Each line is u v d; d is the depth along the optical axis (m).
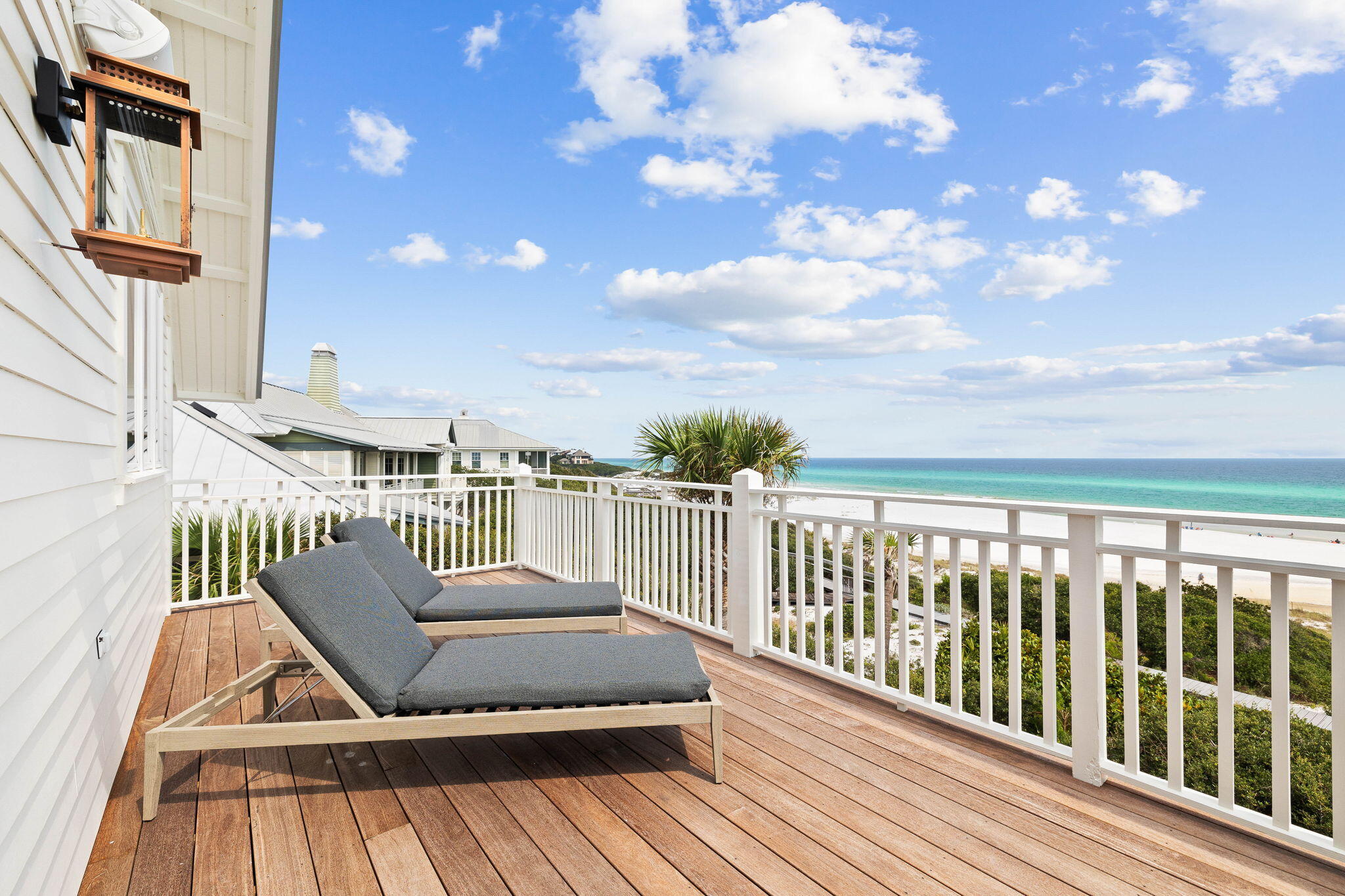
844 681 3.34
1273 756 1.98
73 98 1.84
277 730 2.16
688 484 4.45
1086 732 2.38
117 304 2.80
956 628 2.86
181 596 6.52
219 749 2.63
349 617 2.37
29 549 1.52
